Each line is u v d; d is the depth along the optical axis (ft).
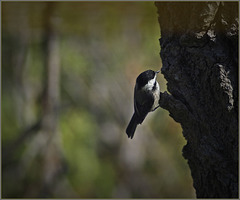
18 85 53.98
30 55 54.19
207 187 16.57
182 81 17.34
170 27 18.01
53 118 47.01
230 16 16.15
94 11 39.96
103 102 55.42
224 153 16.02
